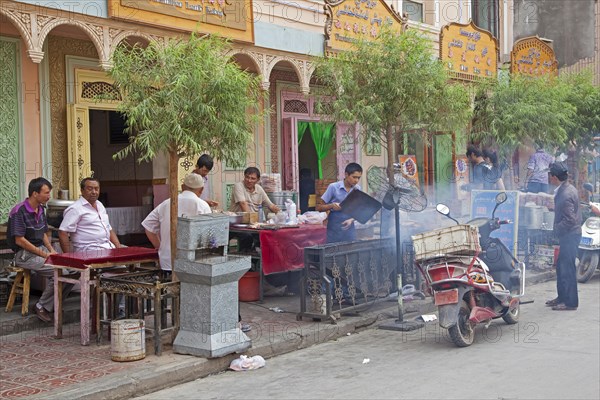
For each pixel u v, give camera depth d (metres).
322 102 10.41
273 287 10.12
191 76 6.66
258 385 6.00
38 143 9.85
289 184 13.65
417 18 16.94
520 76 14.32
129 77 6.82
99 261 6.89
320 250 8.00
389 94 9.52
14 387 5.59
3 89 9.45
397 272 8.29
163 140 6.71
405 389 5.62
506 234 10.66
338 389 5.73
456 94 10.11
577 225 8.93
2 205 9.42
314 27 12.34
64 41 10.21
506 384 5.66
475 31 16.41
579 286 11.01
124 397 5.68
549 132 13.82
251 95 7.82
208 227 6.60
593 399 5.21
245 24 10.91
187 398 5.70
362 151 15.50
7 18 8.17
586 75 16.83
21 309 7.93
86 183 7.83
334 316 8.04
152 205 12.48
